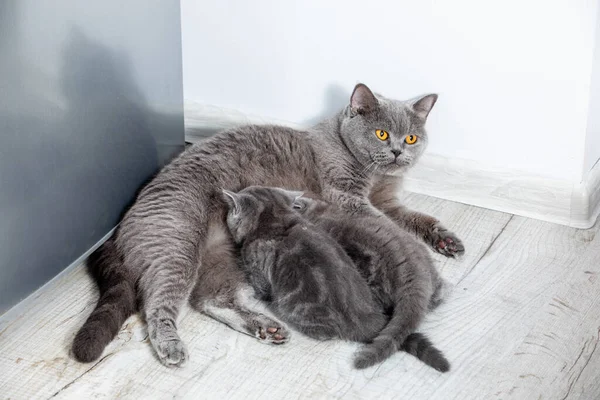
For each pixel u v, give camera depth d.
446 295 2.18
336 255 2.01
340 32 2.60
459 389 1.90
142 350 2.00
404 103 2.49
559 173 2.51
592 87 2.38
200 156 2.35
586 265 2.36
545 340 2.06
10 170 1.81
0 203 1.80
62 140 1.96
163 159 2.50
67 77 1.93
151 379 1.91
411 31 2.51
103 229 2.23
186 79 2.87
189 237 2.14
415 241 2.16
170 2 2.34
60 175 1.98
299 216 2.13
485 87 2.49
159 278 2.05
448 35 2.46
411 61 2.56
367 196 2.59
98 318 1.96
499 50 2.42
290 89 2.77
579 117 2.40
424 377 1.93
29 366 1.94
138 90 2.26
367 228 2.13
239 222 2.13
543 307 2.18
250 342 2.04
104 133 2.13
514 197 2.60
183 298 2.07
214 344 2.03
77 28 1.93
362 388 1.90
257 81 2.79
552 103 2.42
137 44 2.20
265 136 2.49
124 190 2.30
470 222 2.57
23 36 1.76
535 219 2.59
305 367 1.96
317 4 2.58
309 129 2.63
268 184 2.44
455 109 2.56
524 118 2.48
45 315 2.10
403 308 1.97
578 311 2.17
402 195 2.72
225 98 2.86
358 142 2.51
